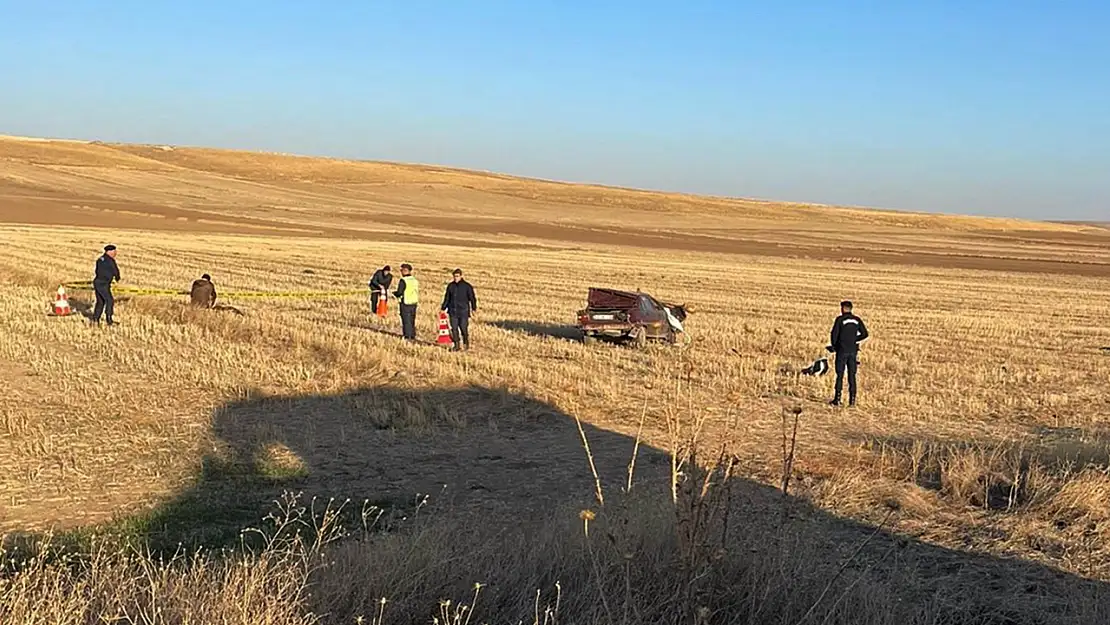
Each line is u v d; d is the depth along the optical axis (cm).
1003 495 952
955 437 1284
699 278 4544
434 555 596
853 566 724
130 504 862
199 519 826
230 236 6209
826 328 2591
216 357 1612
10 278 3052
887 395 1584
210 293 2331
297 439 1130
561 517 774
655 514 668
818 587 603
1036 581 720
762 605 561
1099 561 764
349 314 2475
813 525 833
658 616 543
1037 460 1060
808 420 1366
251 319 2116
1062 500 894
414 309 1994
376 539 681
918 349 2248
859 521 855
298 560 602
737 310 3122
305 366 1583
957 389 1700
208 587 533
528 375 1584
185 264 4034
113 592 524
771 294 3850
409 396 1379
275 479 966
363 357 1639
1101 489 917
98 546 714
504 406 1341
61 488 905
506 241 7438
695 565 534
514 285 3759
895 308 3431
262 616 500
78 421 1165
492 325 2411
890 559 756
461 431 1205
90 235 5612
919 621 611
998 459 1048
